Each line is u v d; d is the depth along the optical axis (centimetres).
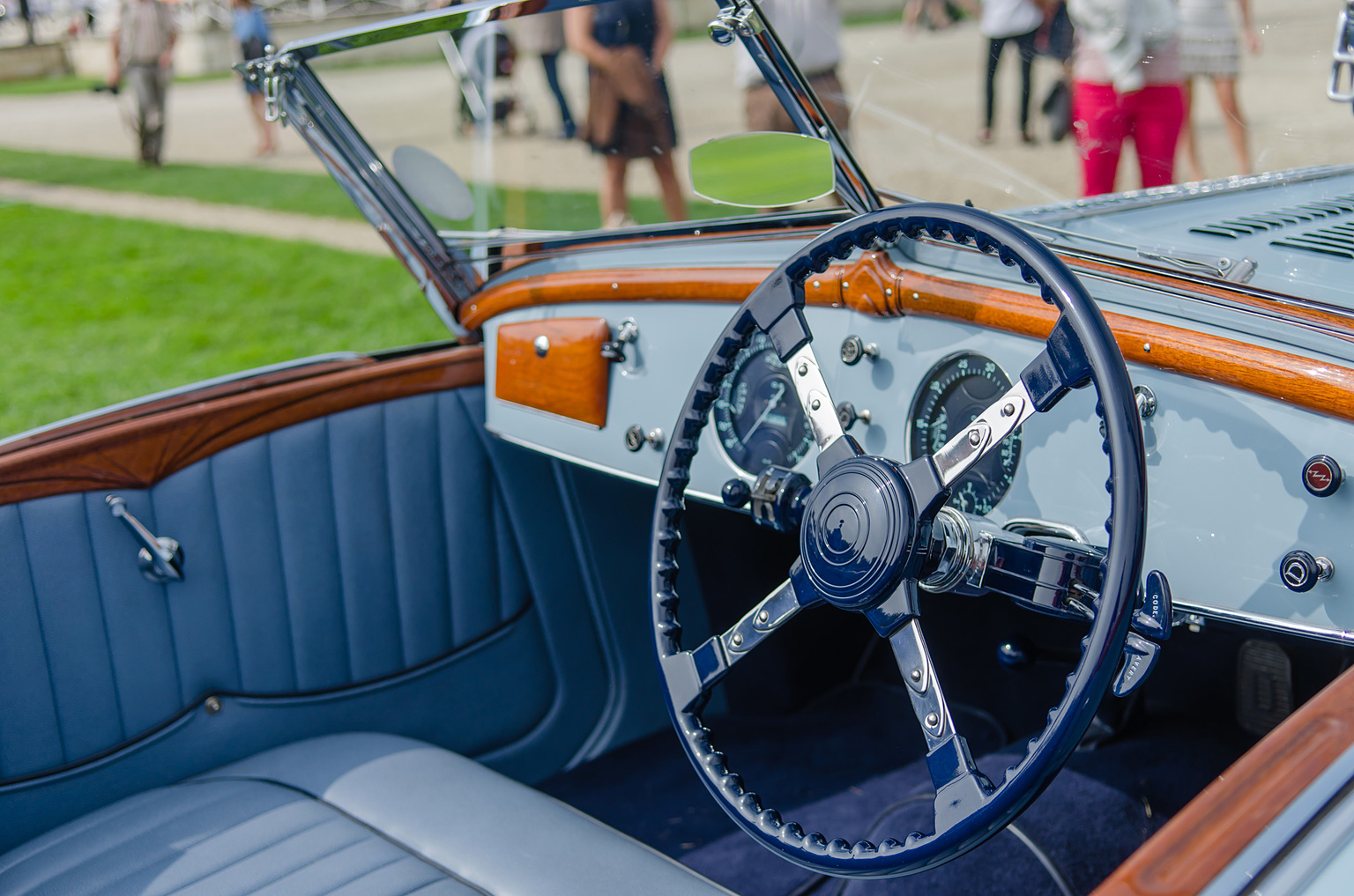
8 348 630
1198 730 152
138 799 136
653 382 153
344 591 165
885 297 123
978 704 188
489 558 179
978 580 96
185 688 151
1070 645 170
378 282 744
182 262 808
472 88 146
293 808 129
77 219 939
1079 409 111
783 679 196
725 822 169
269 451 157
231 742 155
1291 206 128
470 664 177
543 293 162
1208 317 104
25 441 141
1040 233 123
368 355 174
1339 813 62
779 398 140
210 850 120
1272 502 98
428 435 172
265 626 158
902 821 143
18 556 138
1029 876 126
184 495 150
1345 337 97
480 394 178
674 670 108
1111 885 57
